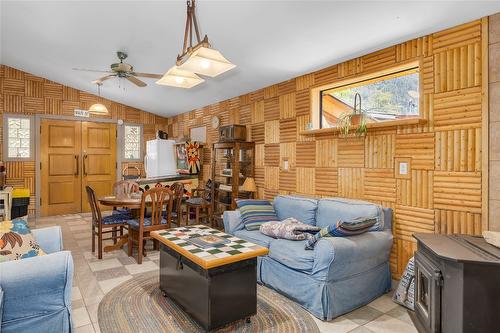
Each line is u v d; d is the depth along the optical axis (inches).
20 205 207.0
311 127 153.1
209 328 83.9
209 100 231.8
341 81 142.5
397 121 114.5
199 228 122.3
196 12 115.3
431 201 109.6
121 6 125.3
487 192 95.5
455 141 103.3
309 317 95.3
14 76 236.2
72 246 169.5
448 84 105.3
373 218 107.2
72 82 245.8
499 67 93.6
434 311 77.5
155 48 158.6
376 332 87.4
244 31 125.3
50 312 67.0
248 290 92.1
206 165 244.7
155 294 109.9
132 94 252.1
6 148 234.4
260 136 189.6
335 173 144.0
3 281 61.4
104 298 106.3
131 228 152.4
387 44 120.8
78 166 266.2
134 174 288.4
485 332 69.7
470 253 74.2
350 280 99.2
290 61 145.4
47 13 141.3
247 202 145.9
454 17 98.4
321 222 128.9
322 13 104.7
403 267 118.1
